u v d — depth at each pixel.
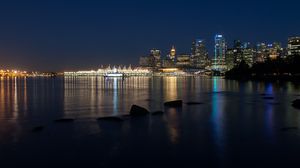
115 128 43.81
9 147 33.25
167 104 73.88
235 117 55.12
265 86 172.62
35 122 50.41
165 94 119.62
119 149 32.38
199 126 45.75
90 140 36.44
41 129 43.25
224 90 142.00
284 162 27.83
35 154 30.64
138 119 51.91
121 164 27.62
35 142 35.50
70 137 38.00
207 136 38.56
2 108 73.50
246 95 110.38
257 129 43.16
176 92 131.75
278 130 42.22
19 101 92.56
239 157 29.41
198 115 57.53
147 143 34.97
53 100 95.50
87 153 30.94
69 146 33.62
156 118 53.09
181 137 38.00
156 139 36.91
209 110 65.38
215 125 46.62
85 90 151.12
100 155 30.25
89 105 79.50
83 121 50.47
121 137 38.00
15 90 155.25
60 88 174.50
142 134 39.75
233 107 71.31
